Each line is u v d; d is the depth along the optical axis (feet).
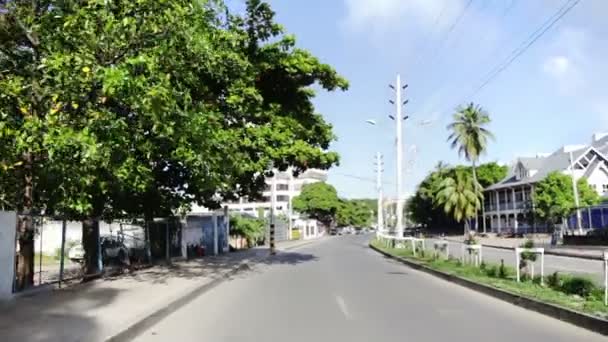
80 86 42.01
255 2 73.67
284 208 458.09
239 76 67.56
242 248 158.20
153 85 41.47
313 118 86.28
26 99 43.75
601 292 41.04
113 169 46.88
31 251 49.26
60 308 38.42
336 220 459.32
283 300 46.73
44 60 41.42
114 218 74.49
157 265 82.48
